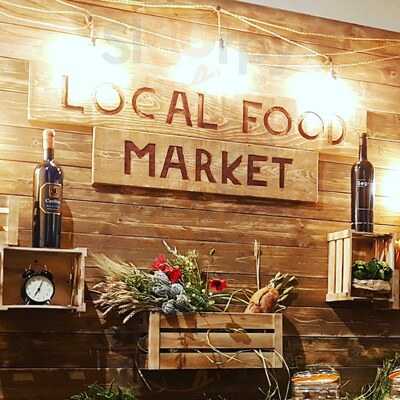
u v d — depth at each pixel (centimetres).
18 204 324
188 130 361
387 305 381
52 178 323
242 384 360
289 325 373
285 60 387
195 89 365
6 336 324
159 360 324
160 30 362
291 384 368
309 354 376
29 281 315
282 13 389
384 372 379
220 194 365
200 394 352
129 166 348
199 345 330
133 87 353
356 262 371
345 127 394
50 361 329
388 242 378
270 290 350
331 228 387
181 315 329
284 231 377
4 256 320
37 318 329
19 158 333
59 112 339
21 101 336
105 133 345
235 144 369
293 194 378
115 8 355
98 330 337
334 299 374
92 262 341
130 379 340
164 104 358
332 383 346
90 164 345
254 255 370
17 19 339
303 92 388
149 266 350
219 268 363
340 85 397
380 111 405
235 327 337
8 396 322
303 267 379
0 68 334
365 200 382
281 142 379
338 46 399
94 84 347
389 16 412
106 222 345
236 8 379
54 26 344
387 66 409
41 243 320
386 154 404
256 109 376
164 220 355
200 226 361
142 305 327
